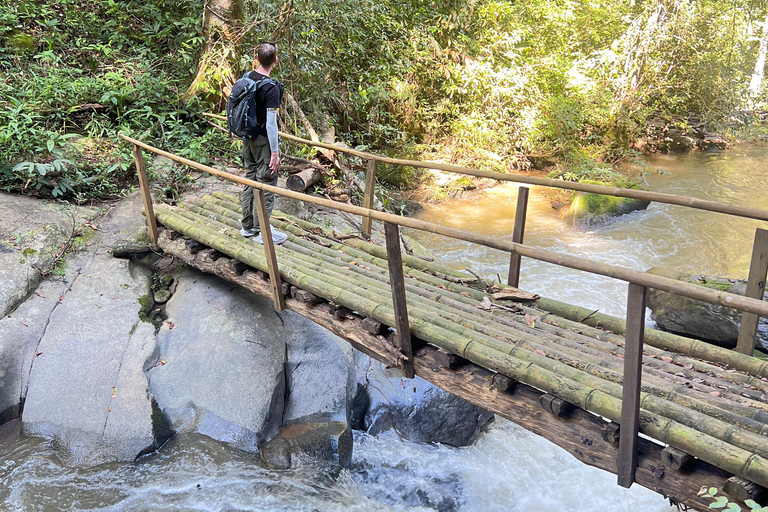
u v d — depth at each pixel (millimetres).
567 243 7906
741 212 3369
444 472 4312
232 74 7430
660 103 16328
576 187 3988
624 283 6492
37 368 4273
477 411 4656
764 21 19078
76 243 5340
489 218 8930
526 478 4301
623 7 16250
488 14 12258
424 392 4727
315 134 7941
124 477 3766
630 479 2494
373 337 3641
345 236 5246
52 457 3861
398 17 11203
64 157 6156
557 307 4047
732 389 2920
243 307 4934
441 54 11227
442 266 4680
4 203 5559
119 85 7426
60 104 6965
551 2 14508
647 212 9133
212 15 7469
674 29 15320
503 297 4102
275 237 5051
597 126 14078
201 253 5051
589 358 3113
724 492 2260
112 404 4105
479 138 11250
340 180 7824
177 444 4020
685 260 7293
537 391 2979
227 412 4184
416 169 10258
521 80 11797
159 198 6207
